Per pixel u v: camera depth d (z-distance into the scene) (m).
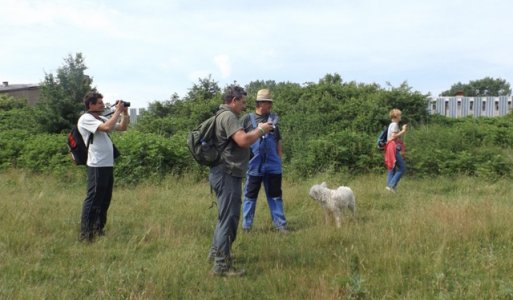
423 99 15.88
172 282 4.16
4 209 6.57
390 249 4.81
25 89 47.00
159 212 7.21
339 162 10.63
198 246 5.38
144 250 5.32
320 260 4.71
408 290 3.95
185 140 11.48
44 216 6.51
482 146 11.86
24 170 10.88
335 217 6.25
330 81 18.08
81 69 18.12
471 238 5.15
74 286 4.18
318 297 3.76
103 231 5.89
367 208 7.49
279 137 6.39
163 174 10.21
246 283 4.24
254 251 5.20
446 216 5.86
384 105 15.34
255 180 6.21
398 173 8.85
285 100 16.78
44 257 4.98
